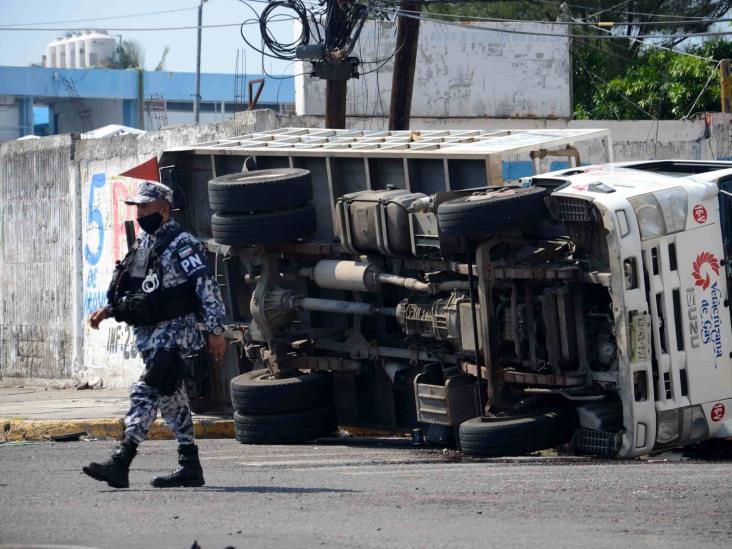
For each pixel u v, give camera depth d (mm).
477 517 13180
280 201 23297
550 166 33844
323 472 18125
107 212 38875
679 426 19578
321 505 14148
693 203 19844
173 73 120938
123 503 14297
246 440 23656
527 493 15141
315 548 10977
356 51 46688
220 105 122625
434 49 47719
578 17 67812
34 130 123000
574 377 19391
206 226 27656
